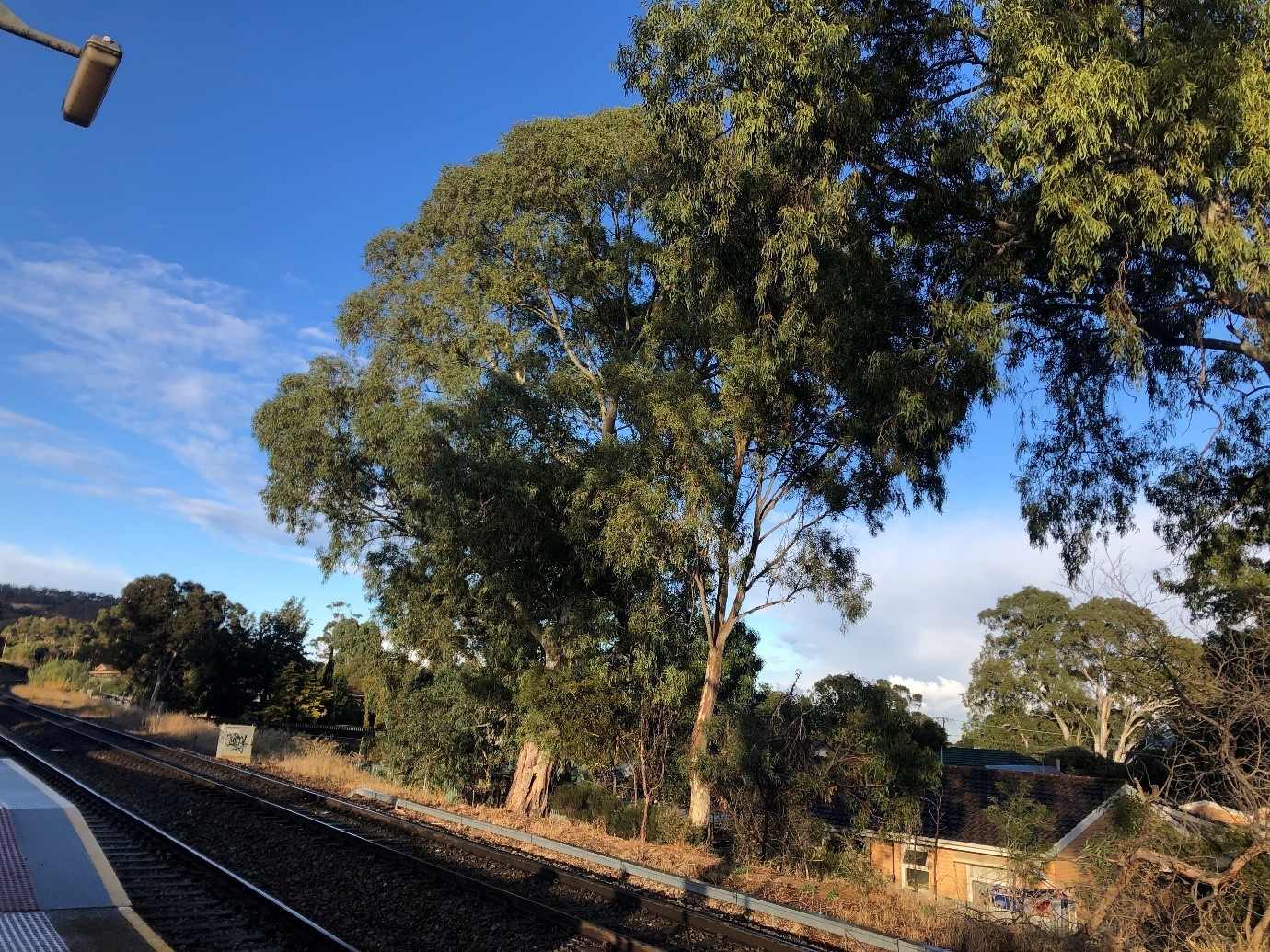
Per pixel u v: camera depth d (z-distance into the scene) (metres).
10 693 59.56
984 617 46.62
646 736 20.48
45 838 10.56
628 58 13.23
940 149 11.88
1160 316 12.94
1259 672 9.67
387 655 29.34
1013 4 9.96
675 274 15.45
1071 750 33.41
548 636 22.47
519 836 17.09
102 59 5.55
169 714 44.53
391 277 24.48
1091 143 9.41
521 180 21.91
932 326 12.80
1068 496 14.93
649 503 17.42
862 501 18.20
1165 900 9.93
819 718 18.33
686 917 10.75
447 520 20.11
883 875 15.70
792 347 14.33
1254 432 14.62
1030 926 11.27
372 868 11.87
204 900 9.52
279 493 24.20
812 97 11.68
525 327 23.39
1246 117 9.20
